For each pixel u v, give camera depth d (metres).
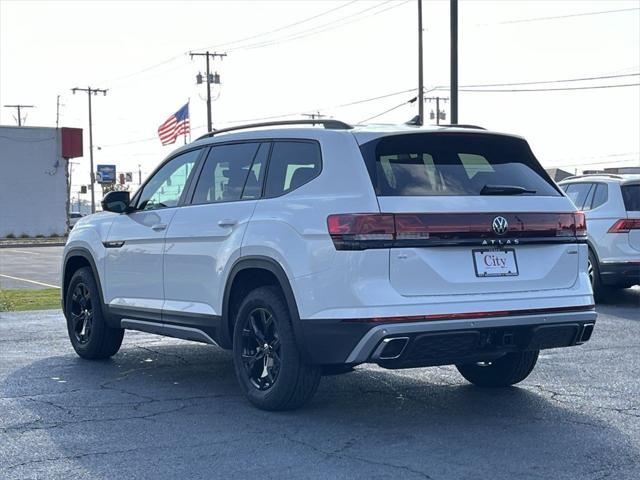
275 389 6.42
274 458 5.47
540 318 6.22
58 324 11.48
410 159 6.27
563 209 6.54
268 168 6.81
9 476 5.14
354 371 8.23
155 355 9.13
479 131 6.57
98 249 8.47
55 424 6.29
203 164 7.52
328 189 6.20
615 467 5.29
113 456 5.52
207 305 7.12
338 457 5.48
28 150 54.19
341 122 6.50
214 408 6.75
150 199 8.06
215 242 7.00
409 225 5.92
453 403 6.93
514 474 5.15
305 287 6.10
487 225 6.13
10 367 8.45
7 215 53.75
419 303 5.89
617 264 12.77
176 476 5.13
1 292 16.52
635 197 12.90
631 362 8.62
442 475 5.13
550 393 7.29
